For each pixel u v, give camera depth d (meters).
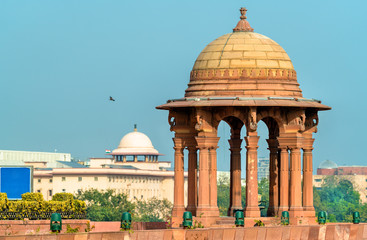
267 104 77.31
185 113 80.62
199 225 74.75
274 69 78.75
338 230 77.56
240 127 83.00
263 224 76.69
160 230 68.12
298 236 74.94
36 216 76.06
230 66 78.50
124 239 66.25
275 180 82.50
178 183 80.69
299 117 79.25
